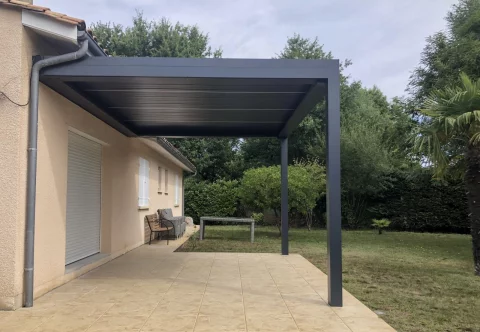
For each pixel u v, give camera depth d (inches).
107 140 341.4
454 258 422.9
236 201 872.3
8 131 195.3
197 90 260.2
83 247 313.0
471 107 308.3
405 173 793.6
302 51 1055.6
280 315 190.7
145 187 494.9
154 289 241.9
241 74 211.2
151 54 953.5
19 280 196.7
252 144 1016.2
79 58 205.6
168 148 503.5
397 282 291.3
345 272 330.0
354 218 831.7
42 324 173.3
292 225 856.3
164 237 572.1
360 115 997.8
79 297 220.1
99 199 348.5
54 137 235.0
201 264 337.4
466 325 188.9
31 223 200.2
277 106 304.2
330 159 211.5
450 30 565.9
